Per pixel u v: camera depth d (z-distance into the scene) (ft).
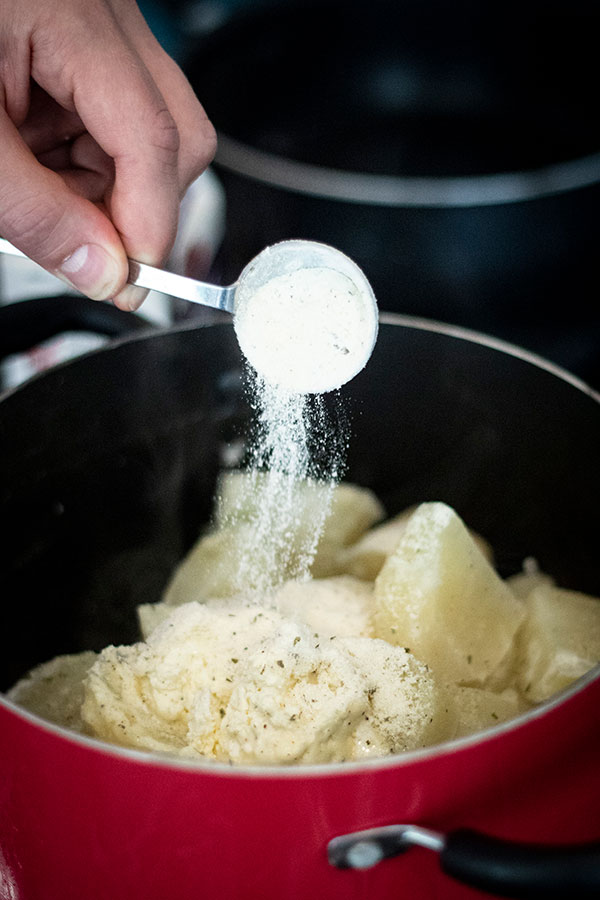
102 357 1.33
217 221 2.02
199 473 1.49
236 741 1.07
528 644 1.30
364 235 1.64
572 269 1.69
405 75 2.00
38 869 1.05
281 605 1.33
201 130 1.38
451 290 1.69
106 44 1.21
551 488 1.37
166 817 0.95
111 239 1.20
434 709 1.14
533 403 1.34
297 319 1.20
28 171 1.16
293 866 0.97
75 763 0.95
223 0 2.36
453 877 0.94
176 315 1.90
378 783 0.93
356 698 1.07
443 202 1.59
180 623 1.22
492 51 1.96
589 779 1.04
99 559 1.46
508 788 0.98
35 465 1.32
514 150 1.97
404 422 1.45
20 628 1.36
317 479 1.39
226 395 1.43
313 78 2.00
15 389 1.26
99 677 1.18
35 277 1.84
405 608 1.26
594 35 1.87
